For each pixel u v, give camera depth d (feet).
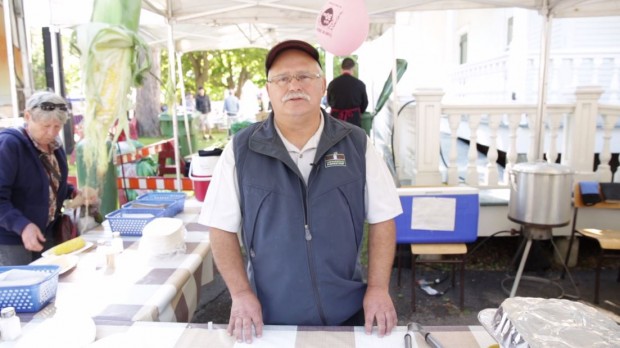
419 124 14.99
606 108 14.16
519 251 13.03
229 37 26.76
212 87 78.18
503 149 19.67
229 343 4.21
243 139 4.81
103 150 9.60
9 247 7.70
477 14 29.27
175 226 7.23
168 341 4.25
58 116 7.82
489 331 3.35
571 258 13.74
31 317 4.89
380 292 4.66
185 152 27.99
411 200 10.68
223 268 4.79
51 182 8.27
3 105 15.48
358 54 34.65
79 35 9.08
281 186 4.58
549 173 10.54
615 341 2.86
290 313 4.80
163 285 5.80
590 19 18.93
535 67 19.70
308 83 4.51
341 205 4.63
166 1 13.94
